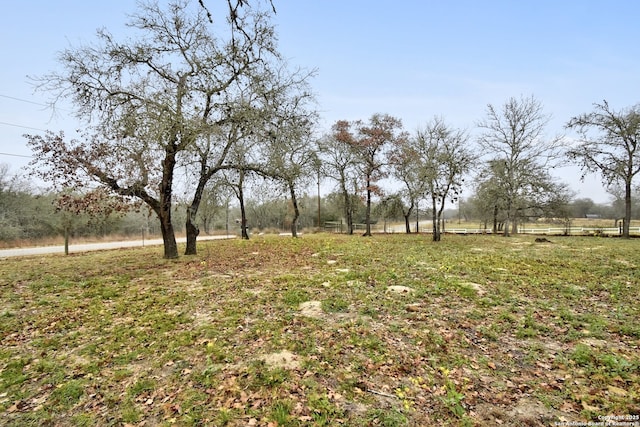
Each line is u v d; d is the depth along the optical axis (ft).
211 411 9.83
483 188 87.97
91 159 34.09
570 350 13.52
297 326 16.28
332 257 40.50
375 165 91.30
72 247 63.67
